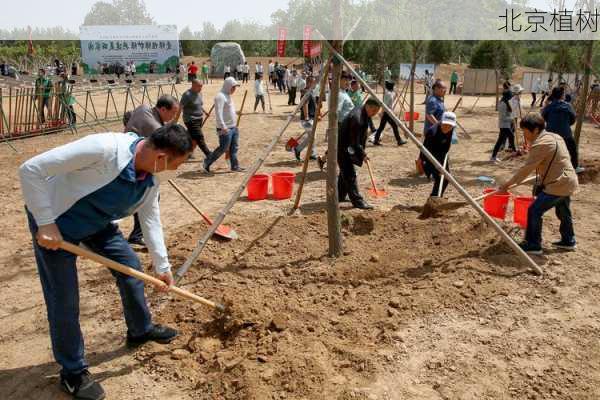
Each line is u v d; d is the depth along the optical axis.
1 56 46.69
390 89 13.14
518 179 5.52
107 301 4.89
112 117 19.17
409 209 7.43
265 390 3.49
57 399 3.58
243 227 6.48
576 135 9.49
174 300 4.76
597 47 16.92
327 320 4.36
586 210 7.44
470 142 14.11
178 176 9.88
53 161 3.02
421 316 4.44
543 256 5.63
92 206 3.30
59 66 37.50
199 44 68.88
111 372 3.82
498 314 4.47
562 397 3.46
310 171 10.16
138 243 6.09
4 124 15.08
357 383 3.59
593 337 4.13
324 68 5.41
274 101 27.03
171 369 3.83
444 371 3.73
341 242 5.64
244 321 4.21
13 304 4.93
